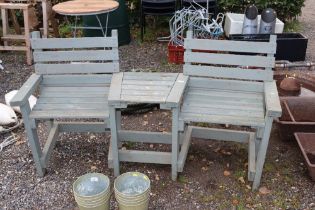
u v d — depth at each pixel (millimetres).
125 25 5133
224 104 2551
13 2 5012
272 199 2492
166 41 5312
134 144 3100
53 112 2488
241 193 2551
